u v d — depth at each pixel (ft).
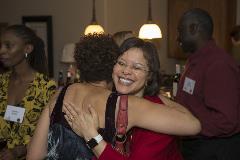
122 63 4.66
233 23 16.01
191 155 7.14
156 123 4.18
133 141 4.33
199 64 7.01
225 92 6.51
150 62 4.71
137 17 17.88
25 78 6.94
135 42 4.74
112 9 16.31
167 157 4.53
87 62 4.50
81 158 4.28
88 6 16.34
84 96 4.40
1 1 18.30
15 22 18.02
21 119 6.73
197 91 6.95
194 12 7.35
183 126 4.24
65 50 14.47
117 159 4.09
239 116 6.65
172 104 4.83
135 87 4.69
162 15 18.74
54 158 4.41
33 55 7.00
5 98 7.01
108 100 4.22
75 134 4.30
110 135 4.15
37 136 4.74
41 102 6.72
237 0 16.42
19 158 6.70
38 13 17.51
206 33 7.23
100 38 4.61
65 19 16.92
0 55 6.87
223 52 6.91
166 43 18.98
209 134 6.63
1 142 6.89
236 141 6.78
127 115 4.14
